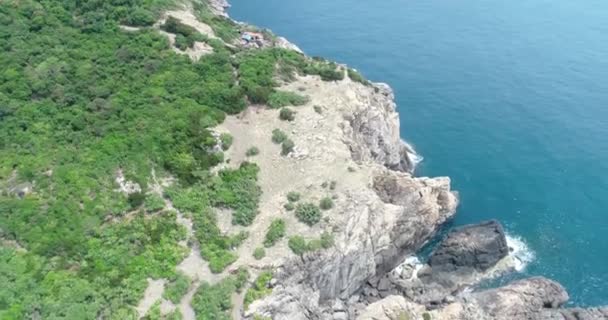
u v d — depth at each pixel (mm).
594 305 82625
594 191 101000
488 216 97500
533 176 104875
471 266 87562
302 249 72812
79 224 71250
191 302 67250
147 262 69938
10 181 74875
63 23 100438
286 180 81500
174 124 83062
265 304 68438
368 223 78688
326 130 88500
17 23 97500
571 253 90625
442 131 117000
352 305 79000
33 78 87938
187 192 77812
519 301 79312
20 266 66500
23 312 62219
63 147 79125
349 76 104500
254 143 85938
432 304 80562
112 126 82125
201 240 73125
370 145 100062
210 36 105000
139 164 78438
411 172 108000
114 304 65125
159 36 98500
